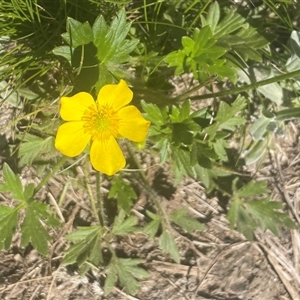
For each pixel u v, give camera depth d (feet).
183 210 0.42
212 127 0.38
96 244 0.40
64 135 0.34
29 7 0.37
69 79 0.39
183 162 0.38
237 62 0.40
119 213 0.41
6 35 0.40
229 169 0.42
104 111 0.34
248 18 0.42
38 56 0.39
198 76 0.38
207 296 0.43
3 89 0.39
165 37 0.42
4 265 0.42
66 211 0.43
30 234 0.37
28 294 0.42
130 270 0.41
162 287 0.43
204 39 0.37
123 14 0.34
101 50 0.35
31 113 0.39
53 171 0.39
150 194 0.42
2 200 0.42
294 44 0.40
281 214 0.42
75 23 0.33
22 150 0.40
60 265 0.42
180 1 0.41
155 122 0.37
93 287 0.42
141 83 0.41
